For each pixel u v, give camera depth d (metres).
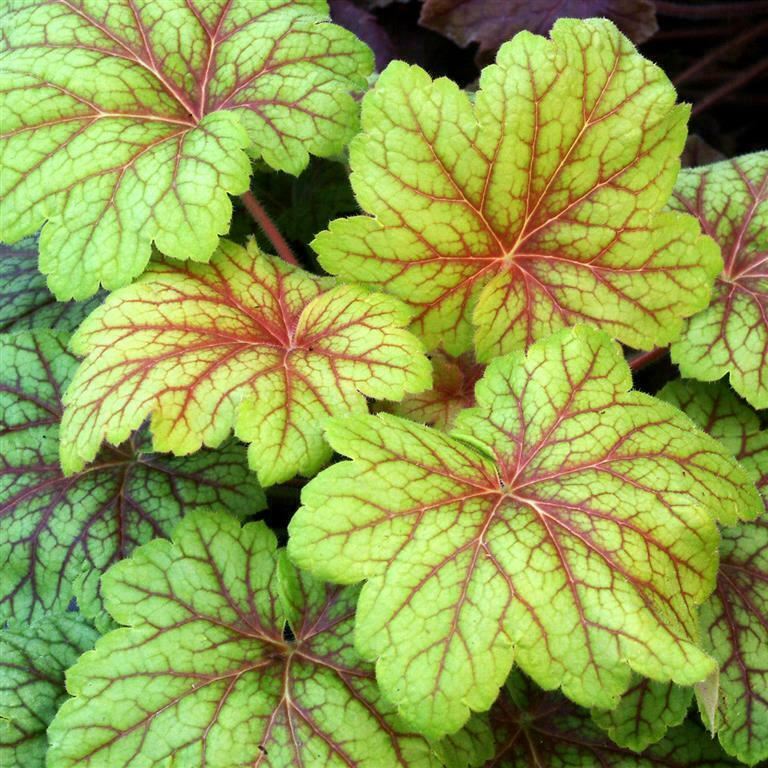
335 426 0.27
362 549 0.26
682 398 0.34
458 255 0.31
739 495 0.28
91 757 0.27
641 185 0.31
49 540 0.31
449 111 0.29
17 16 0.33
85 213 0.30
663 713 0.30
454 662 0.25
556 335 0.29
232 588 0.29
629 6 0.45
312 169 0.41
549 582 0.26
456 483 0.27
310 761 0.27
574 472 0.28
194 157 0.30
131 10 0.33
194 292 0.30
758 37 0.55
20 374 0.33
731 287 0.34
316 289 0.31
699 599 0.27
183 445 0.28
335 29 0.33
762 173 0.35
